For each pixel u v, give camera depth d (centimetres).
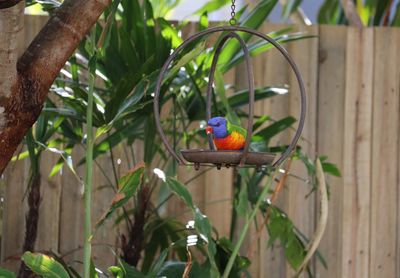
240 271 777
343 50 1012
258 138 828
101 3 629
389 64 1016
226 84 995
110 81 813
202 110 828
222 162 562
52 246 972
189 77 812
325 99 1009
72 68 784
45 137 812
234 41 823
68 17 622
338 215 1012
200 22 818
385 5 1162
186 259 867
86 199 671
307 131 1006
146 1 804
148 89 749
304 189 1005
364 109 1014
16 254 960
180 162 596
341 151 1011
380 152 1016
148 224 876
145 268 864
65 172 973
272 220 805
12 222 962
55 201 972
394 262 1020
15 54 583
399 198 1021
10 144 612
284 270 1002
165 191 856
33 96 609
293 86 1005
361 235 1015
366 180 1015
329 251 1011
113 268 720
